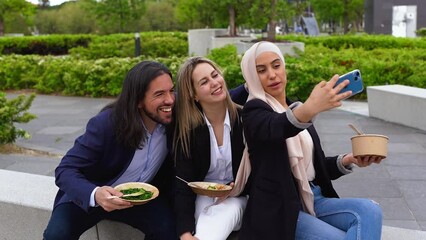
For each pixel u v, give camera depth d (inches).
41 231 128.8
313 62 399.5
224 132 108.4
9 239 134.3
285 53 490.6
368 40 659.4
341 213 104.2
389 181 206.5
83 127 319.6
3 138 257.3
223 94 105.2
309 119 89.9
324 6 1344.7
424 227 163.9
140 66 104.3
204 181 112.4
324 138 282.2
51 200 130.6
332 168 114.8
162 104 103.3
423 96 293.9
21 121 260.2
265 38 593.0
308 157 108.6
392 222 168.2
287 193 100.0
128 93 103.4
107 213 112.0
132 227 119.8
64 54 934.4
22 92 480.7
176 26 1364.4
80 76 444.1
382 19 1007.6
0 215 133.4
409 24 1000.9
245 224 103.5
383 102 322.3
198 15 971.3
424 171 218.5
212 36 726.5
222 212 105.0
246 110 101.6
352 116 338.6
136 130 103.8
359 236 98.3
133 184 106.5
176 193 108.6
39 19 1448.1
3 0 1144.2
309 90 370.9
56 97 445.1
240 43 585.6
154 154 110.3
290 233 99.0
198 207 109.7
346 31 1362.0
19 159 242.2
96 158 105.9
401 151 250.4
